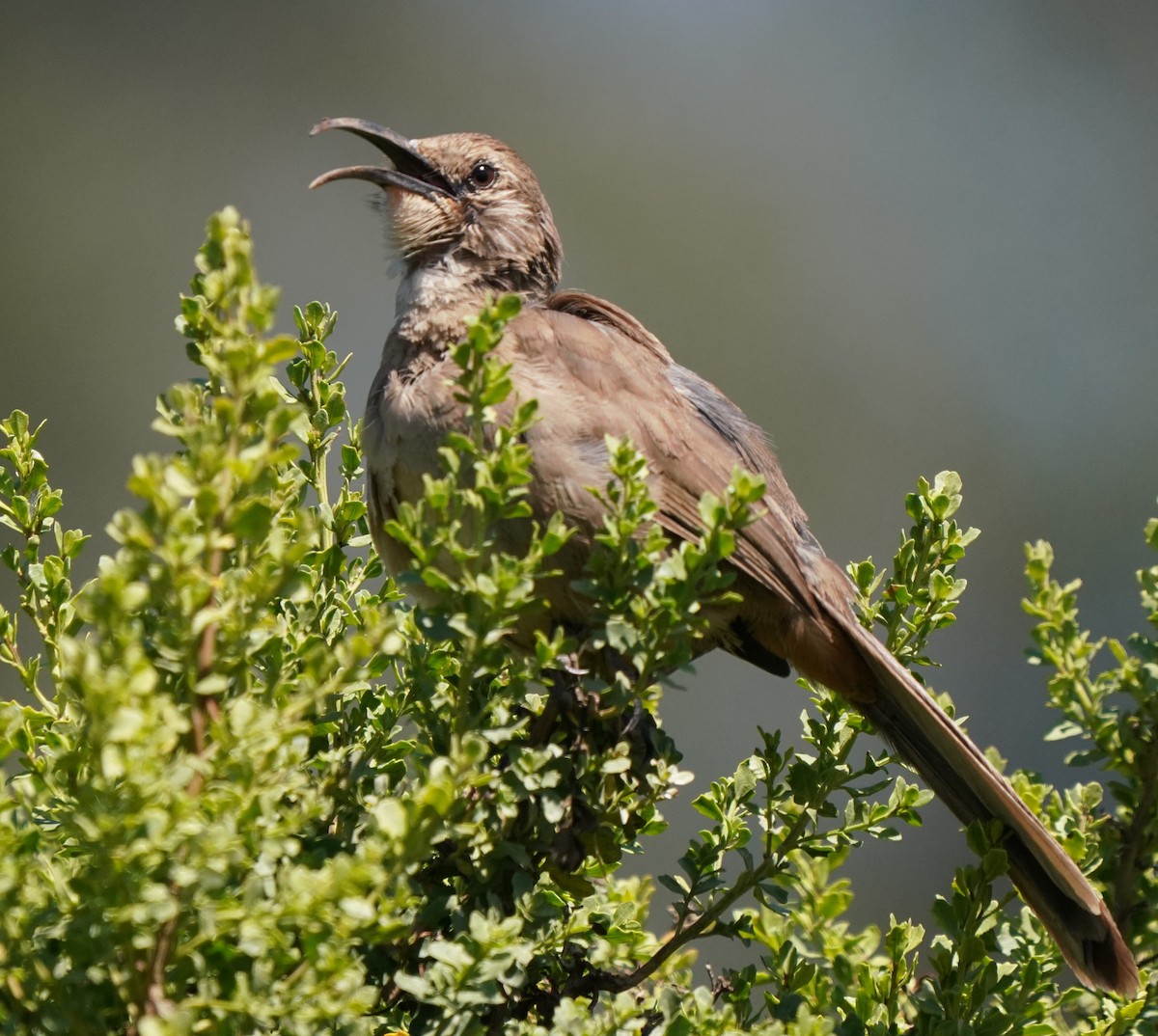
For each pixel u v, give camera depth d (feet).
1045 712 55.77
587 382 26.84
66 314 56.70
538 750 19.95
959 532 25.53
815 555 29.45
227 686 16.53
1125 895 24.86
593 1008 20.79
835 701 26.11
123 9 60.70
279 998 15.10
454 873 20.01
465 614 18.07
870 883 49.62
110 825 14.25
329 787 19.98
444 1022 17.83
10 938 15.55
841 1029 21.17
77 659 13.98
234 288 15.53
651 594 18.85
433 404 25.91
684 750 52.26
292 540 19.01
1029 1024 21.81
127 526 14.74
